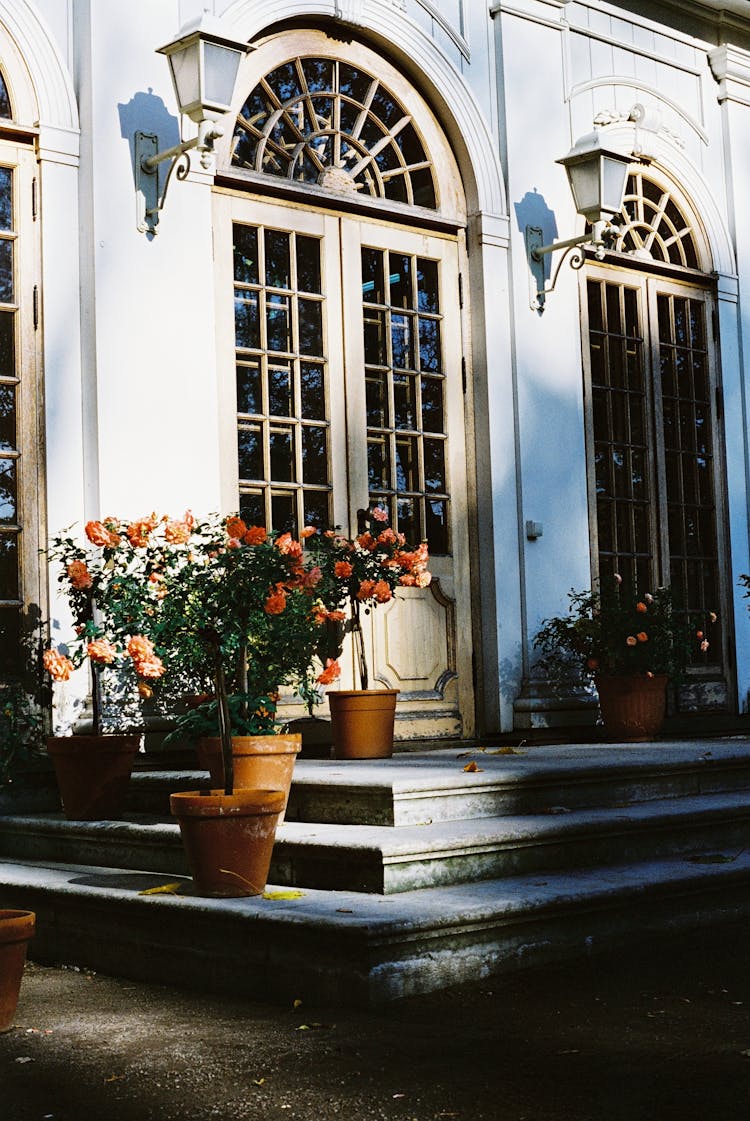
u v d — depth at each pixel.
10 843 5.14
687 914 4.30
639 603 7.00
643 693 6.93
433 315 7.17
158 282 5.90
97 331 5.69
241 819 3.87
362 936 3.37
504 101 7.45
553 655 7.32
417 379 7.05
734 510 8.62
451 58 7.26
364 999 3.39
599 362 7.95
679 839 4.86
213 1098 2.73
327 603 5.97
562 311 7.62
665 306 8.44
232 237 6.35
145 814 5.04
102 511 5.64
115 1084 2.84
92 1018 3.43
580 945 3.96
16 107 5.66
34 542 5.57
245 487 6.31
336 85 6.84
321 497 6.62
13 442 5.60
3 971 3.28
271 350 6.46
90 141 5.75
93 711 5.35
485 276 7.28
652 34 8.41
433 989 3.56
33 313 5.65
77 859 4.84
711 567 8.58
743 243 8.85
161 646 4.84
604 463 7.92
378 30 6.89
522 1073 2.87
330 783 4.53
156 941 3.94
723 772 5.66
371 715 5.75
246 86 6.42
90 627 4.98
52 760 5.16
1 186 5.64
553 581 7.40
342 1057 3.00
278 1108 2.67
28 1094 2.78
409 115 7.16
